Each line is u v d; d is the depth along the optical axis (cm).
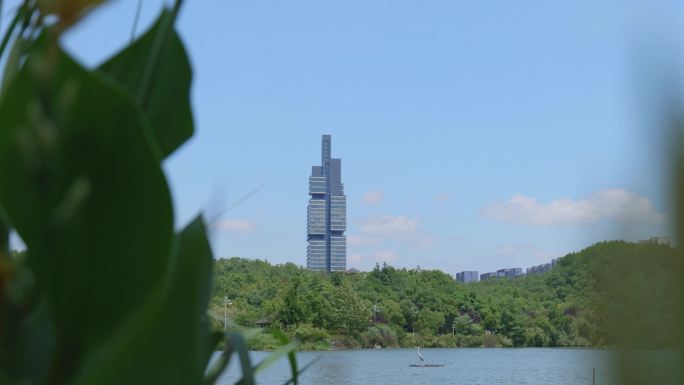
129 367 36
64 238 34
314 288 9344
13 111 37
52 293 36
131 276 36
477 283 11394
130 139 36
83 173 36
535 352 9519
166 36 53
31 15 58
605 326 19
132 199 36
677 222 19
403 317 10938
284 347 93
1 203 36
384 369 8794
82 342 37
